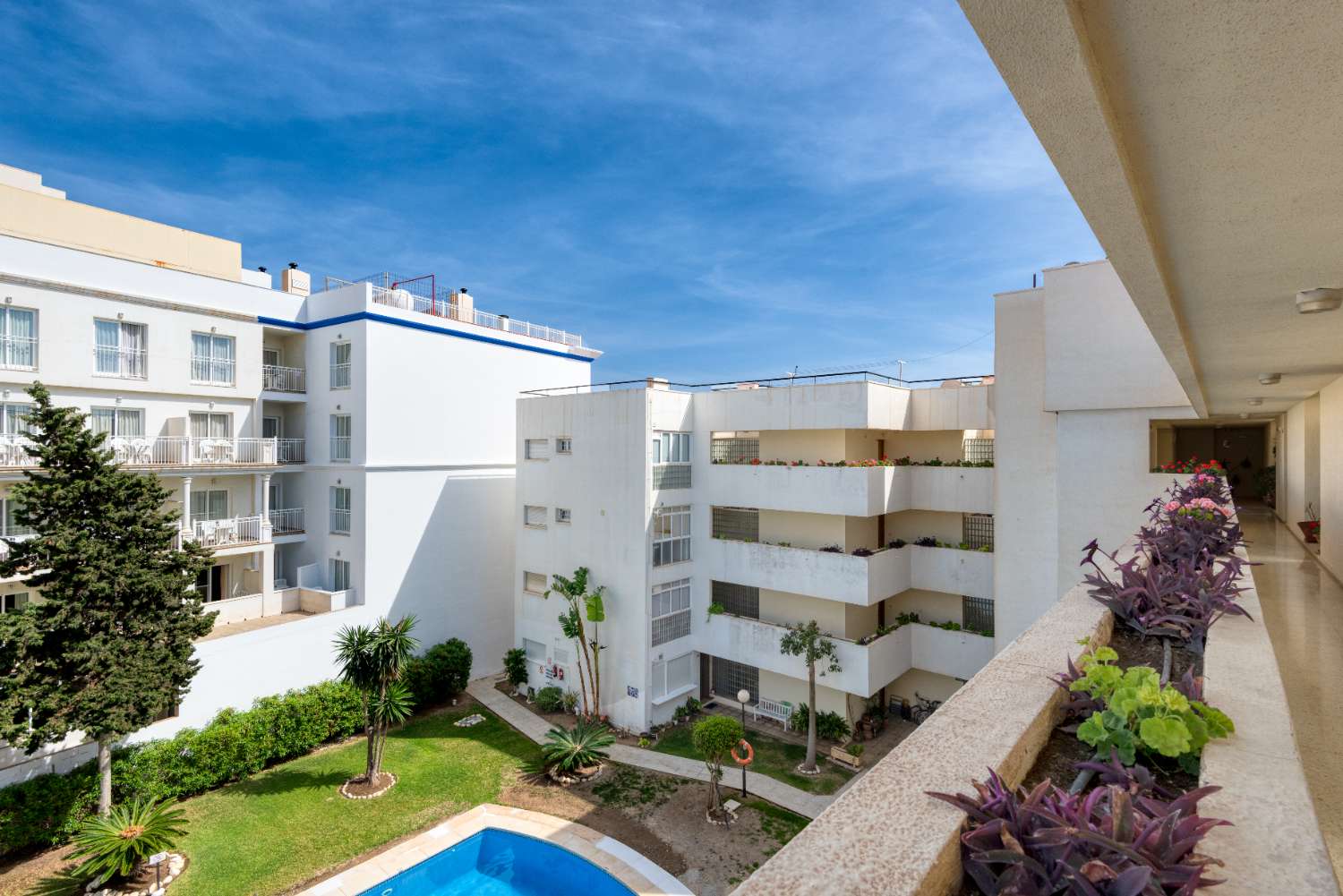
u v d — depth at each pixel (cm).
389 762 1758
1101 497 1491
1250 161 289
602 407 2117
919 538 2138
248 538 2108
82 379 1838
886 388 1966
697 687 2158
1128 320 1465
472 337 2448
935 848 181
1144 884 147
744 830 1466
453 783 1650
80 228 2020
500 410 2536
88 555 1324
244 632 1817
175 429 2022
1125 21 202
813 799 1595
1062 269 1535
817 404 1966
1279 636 652
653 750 1867
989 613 1986
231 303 2181
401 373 2238
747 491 2080
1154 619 425
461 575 2375
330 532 2253
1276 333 627
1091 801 188
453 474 2367
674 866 1338
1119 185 295
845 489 1881
